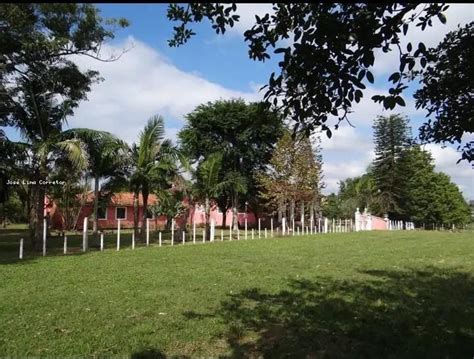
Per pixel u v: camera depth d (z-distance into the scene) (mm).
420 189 66500
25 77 20734
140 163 23641
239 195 49250
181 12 5414
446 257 16844
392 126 61250
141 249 19609
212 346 6348
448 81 6461
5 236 30188
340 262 15117
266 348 6258
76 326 7066
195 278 11562
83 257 16234
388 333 6867
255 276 12008
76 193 33781
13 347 6051
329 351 6125
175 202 32156
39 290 9852
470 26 6082
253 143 46531
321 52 4445
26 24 18062
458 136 7059
